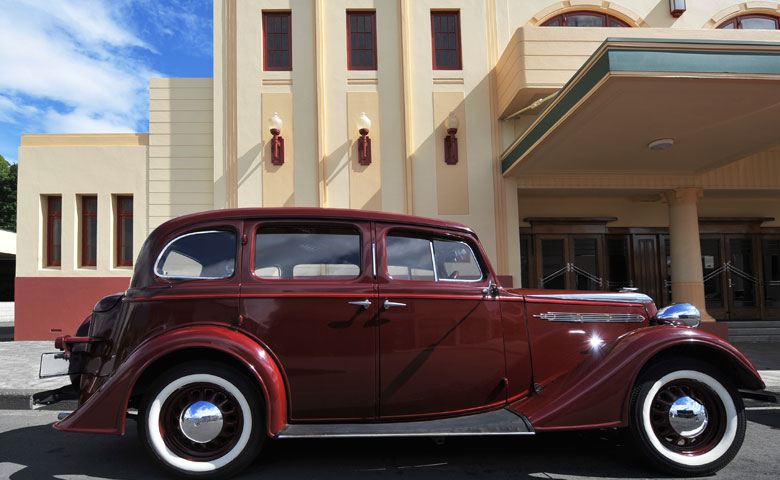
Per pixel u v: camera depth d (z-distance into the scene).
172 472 2.97
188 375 3.00
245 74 9.59
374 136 9.59
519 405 3.34
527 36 8.62
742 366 3.17
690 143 7.72
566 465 3.35
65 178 9.85
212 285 3.16
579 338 3.50
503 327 3.38
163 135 9.80
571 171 9.30
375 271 3.27
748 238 11.45
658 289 11.08
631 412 3.15
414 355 3.21
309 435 2.94
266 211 3.33
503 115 9.66
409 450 3.67
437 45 9.92
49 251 10.02
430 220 3.49
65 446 3.87
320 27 9.65
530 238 10.91
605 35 8.63
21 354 7.89
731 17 10.20
